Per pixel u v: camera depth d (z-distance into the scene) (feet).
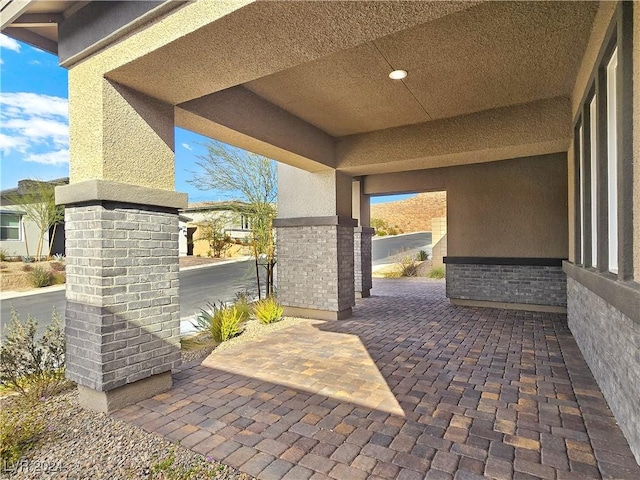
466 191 28.07
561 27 11.87
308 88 16.51
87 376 10.98
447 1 8.15
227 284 43.34
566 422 9.84
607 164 10.91
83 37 11.47
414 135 21.09
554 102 17.71
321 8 8.38
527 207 25.88
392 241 82.07
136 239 11.60
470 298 27.89
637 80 7.75
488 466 7.97
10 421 9.80
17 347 12.32
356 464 8.12
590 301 13.43
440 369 14.15
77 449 8.81
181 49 10.03
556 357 15.40
